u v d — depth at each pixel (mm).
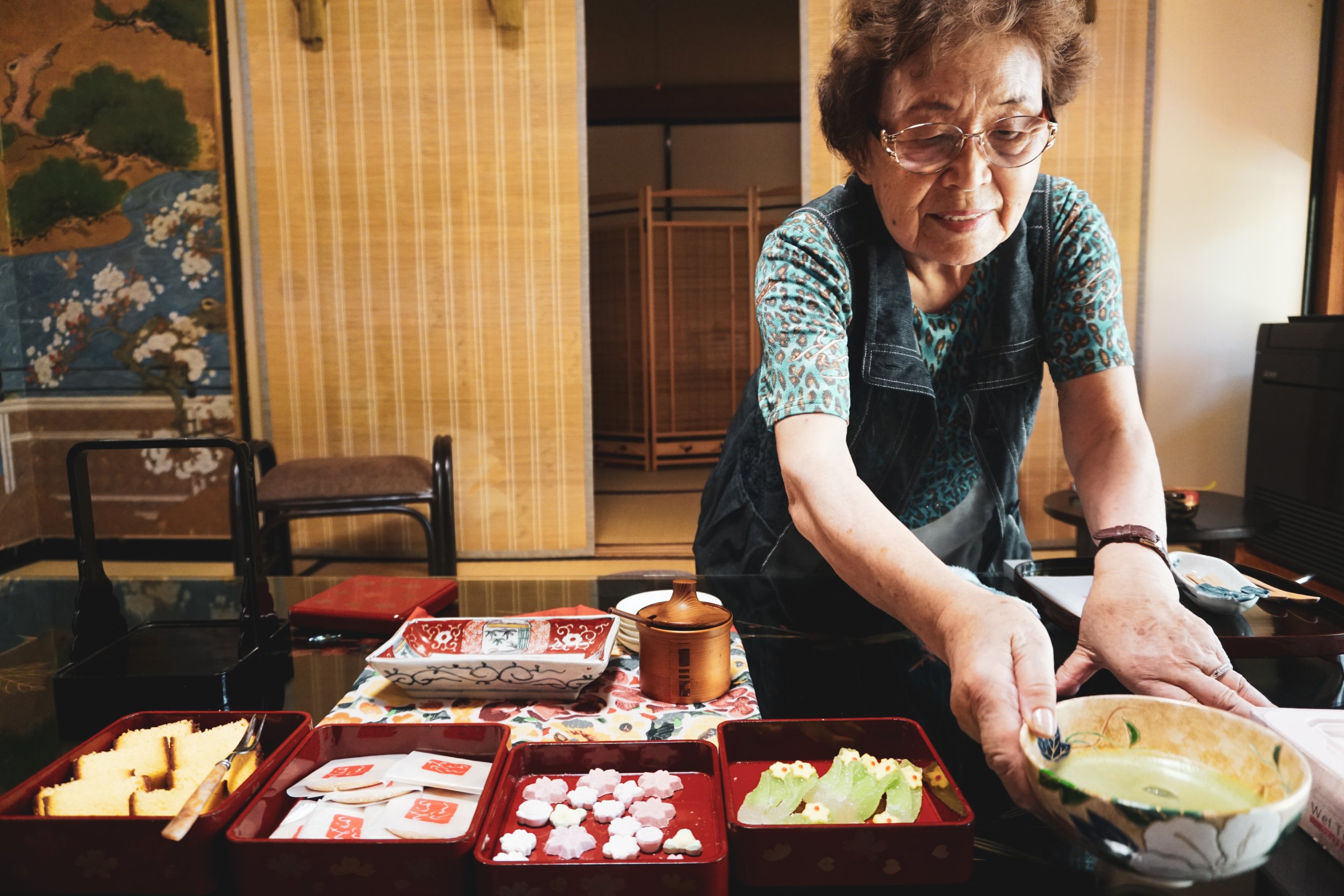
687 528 4383
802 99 3539
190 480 3824
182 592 1371
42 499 3914
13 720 868
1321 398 3193
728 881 570
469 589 1284
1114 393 1068
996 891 567
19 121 3701
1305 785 469
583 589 1271
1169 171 3584
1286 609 1026
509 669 827
